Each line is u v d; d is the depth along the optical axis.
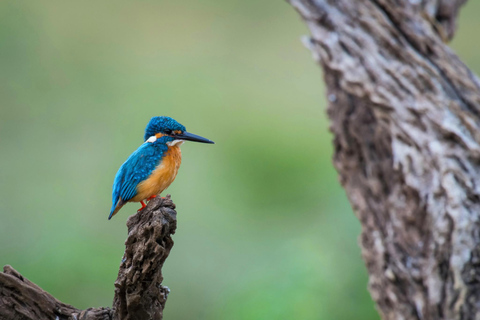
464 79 7.70
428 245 7.12
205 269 14.22
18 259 13.44
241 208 15.70
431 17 8.27
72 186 15.91
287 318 10.62
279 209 15.51
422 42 7.88
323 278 11.02
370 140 8.09
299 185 15.94
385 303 7.51
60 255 13.15
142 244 5.78
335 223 12.50
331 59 7.98
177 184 15.99
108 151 16.78
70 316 6.51
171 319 13.43
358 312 10.73
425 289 7.07
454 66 7.82
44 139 17.14
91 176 16.23
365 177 8.09
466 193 7.02
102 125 17.47
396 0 8.17
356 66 7.84
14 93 17.81
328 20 8.12
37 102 17.80
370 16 8.00
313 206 15.24
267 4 19.91
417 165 7.39
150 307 6.25
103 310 6.52
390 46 7.84
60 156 16.78
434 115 7.45
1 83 17.88
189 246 14.75
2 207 15.31
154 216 5.77
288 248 11.84
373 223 7.80
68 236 13.95
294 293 10.85
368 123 8.17
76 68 18.69
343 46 7.97
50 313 6.48
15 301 6.36
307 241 11.86
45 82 18.20
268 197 15.88
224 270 14.18
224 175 16.41
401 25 8.00
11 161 16.50
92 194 15.80
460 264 6.80
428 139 7.41
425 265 7.10
